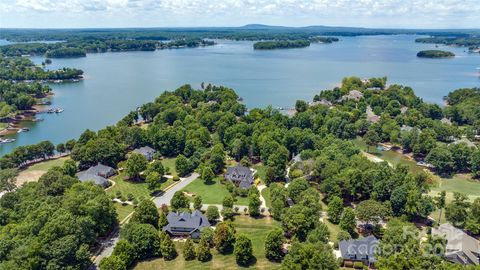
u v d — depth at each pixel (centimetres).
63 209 8456
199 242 8762
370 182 11119
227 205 10538
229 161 14862
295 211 9444
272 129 16250
